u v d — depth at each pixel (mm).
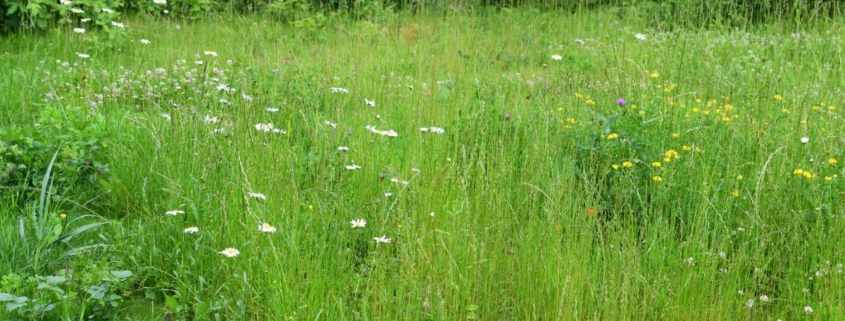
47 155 5656
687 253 4352
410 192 4953
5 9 9641
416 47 10047
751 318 4082
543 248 4188
